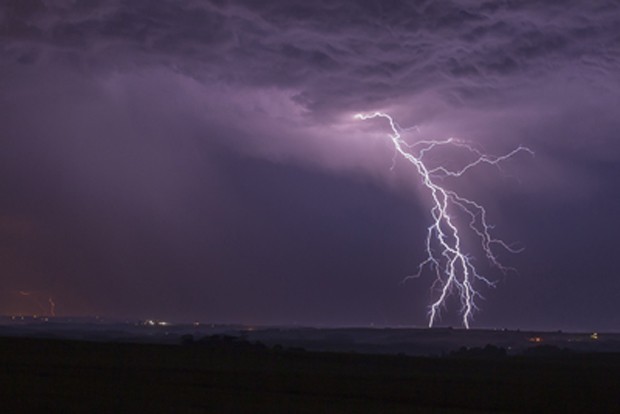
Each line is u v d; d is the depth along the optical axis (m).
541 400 25.69
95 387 24.33
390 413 21.11
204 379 29.09
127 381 27.02
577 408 23.84
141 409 19.36
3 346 41.31
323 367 38.75
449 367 43.09
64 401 20.31
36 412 18.12
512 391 28.44
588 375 38.75
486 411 22.64
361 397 25.12
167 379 28.50
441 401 24.73
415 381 31.69
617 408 24.09
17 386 23.48
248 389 26.20
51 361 34.22
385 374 35.62
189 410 19.58
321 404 22.52
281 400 23.09
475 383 31.50
